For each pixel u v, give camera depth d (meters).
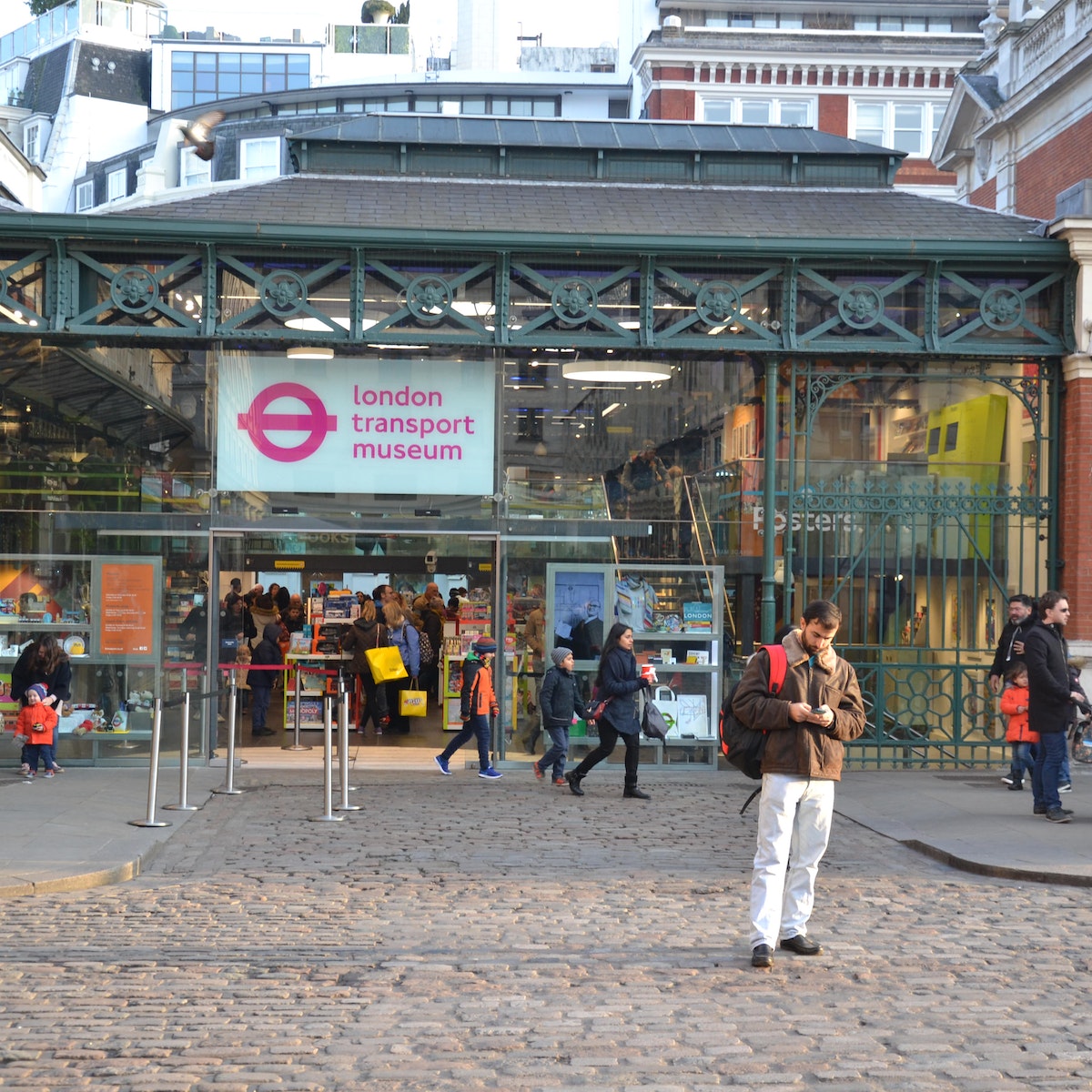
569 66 69.19
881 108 49.41
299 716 18.61
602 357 16.72
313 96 64.50
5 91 74.12
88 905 8.86
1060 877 9.80
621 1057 5.75
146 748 16.20
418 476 16.56
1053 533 16.80
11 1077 5.49
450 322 16.39
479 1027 6.15
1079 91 22.89
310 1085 5.41
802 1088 5.38
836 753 7.48
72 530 16.30
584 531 16.61
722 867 10.36
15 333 15.85
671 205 17.58
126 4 74.81
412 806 13.35
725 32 49.12
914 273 16.62
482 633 19.56
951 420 16.92
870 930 8.22
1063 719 12.31
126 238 15.84
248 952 7.56
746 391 16.78
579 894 9.26
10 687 16.12
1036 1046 5.93
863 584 16.84
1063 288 16.70
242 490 16.44
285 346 16.47
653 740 16.28
